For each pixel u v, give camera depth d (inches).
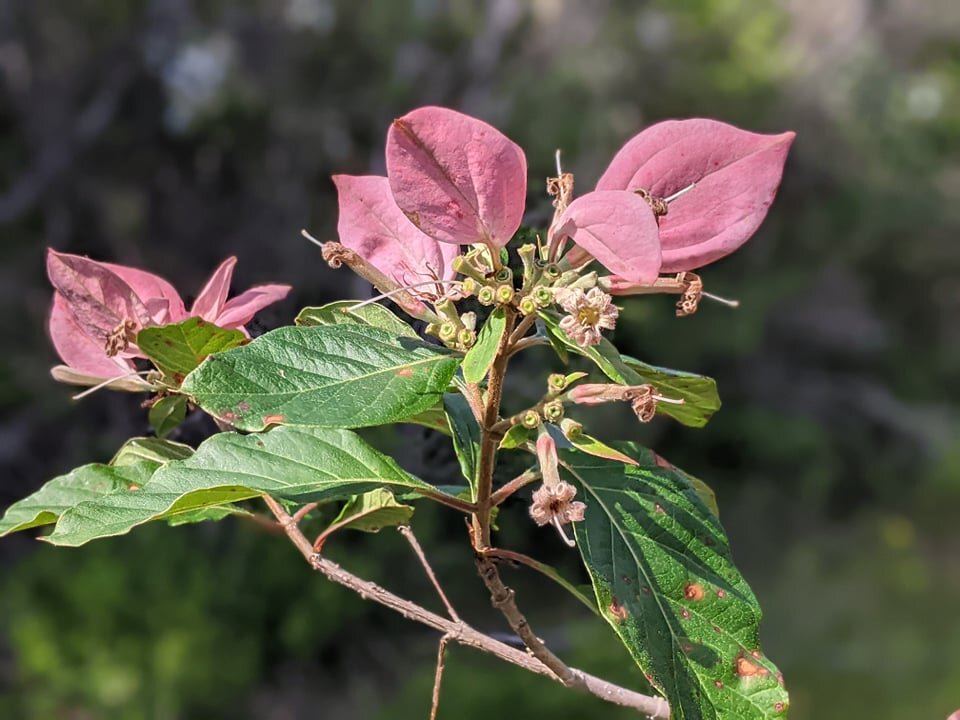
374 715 264.4
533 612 222.7
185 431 89.0
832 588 419.5
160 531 289.3
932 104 535.8
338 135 408.2
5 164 402.3
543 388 105.0
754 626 53.1
